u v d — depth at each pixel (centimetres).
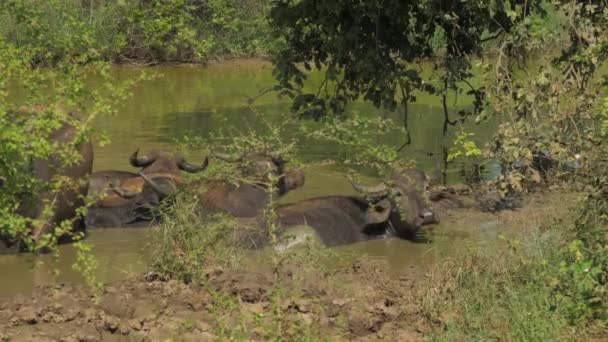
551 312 838
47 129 739
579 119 1155
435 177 1479
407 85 1370
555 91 1135
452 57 1377
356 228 1248
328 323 891
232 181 1116
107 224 1259
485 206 1344
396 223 1247
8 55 785
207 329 866
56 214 1129
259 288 964
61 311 917
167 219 1064
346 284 1000
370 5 1320
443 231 1240
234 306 852
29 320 892
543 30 1199
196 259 1020
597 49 1105
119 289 976
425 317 903
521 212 1297
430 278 980
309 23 1398
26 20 827
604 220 912
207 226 1087
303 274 1002
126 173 1369
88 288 985
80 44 843
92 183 1324
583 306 828
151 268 1034
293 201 1359
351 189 1430
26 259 1105
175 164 1360
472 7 1283
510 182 1196
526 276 950
